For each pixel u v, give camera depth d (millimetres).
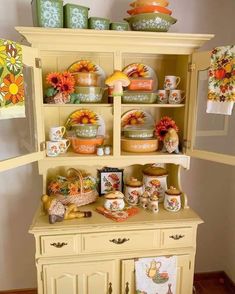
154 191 1718
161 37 1419
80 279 1488
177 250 1549
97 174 1821
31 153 1440
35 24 1409
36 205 1888
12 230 1903
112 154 1561
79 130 1559
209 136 1506
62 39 1379
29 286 2021
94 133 1577
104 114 1740
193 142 1559
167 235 1523
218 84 1370
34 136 1450
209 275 2229
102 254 1486
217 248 2207
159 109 1805
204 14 1798
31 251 1961
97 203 1714
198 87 1500
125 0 1707
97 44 1420
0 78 1164
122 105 1521
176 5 1759
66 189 1629
